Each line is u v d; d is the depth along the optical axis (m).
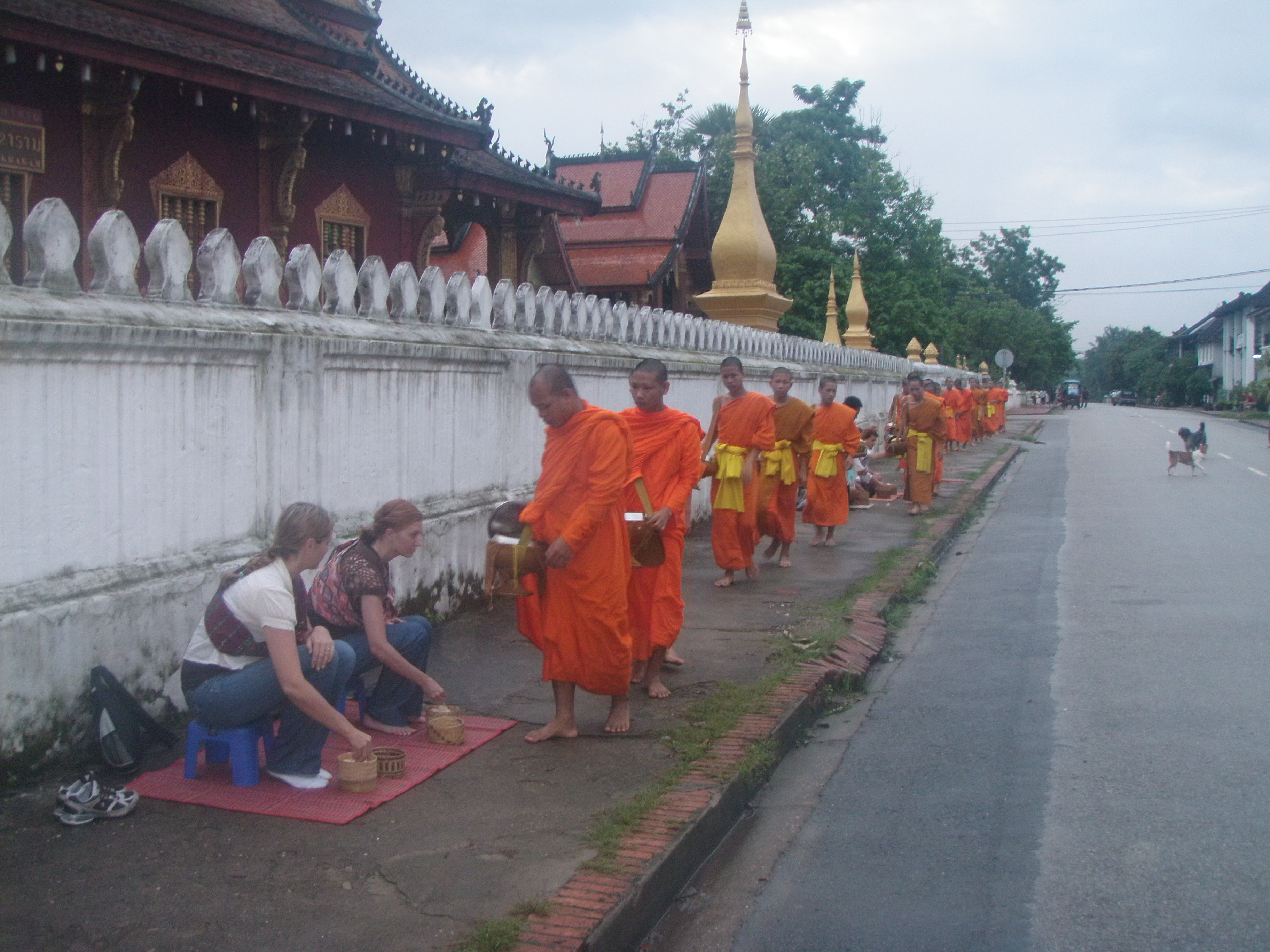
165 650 4.96
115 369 4.71
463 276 7.67
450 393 7.41
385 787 4.45
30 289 4.42
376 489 6.60
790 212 37.16
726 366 8.74
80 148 11.27
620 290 29.73
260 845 3.88
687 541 11.34
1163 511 14.45
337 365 6.17
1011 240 93.44
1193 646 7.18
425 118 13.65
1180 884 3.88
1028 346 69.44
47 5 9.93
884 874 4.07
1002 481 19.94
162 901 3.46
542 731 5.13
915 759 5.32
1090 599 8.87
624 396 10.23
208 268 5.48
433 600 7.19
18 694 4.27
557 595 5.01
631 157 31.95
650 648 5.79
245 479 5.54
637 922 3.56
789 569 9.90
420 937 3.26
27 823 4.00
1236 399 59.91
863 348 31.73
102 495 4.69
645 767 4.78
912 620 8.46
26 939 3.22
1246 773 4.90
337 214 14.56
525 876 3.66
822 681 6.29
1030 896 3.83
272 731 4.58
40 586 4.39
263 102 11.95
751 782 4.83
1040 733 5.59
